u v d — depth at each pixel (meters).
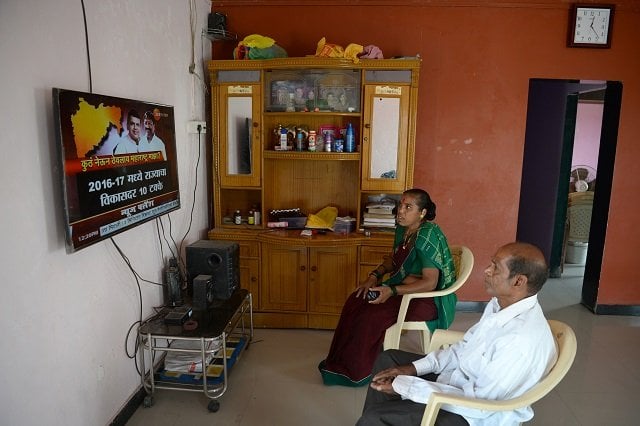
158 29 2.48
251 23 3.38
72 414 1.78
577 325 3.45
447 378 1.64
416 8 3.31
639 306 3.63
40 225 1.56
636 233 3.54
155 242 2.51
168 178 2.45
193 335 2.19
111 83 2.00
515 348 1.39
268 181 3.50
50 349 1.64
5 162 1.40
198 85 3.15
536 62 3.35
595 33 3.26
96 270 1.92
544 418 2.28
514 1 3.27
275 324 3.28
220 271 2.66
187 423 2.19
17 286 1.46
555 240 4.53
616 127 3.43
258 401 2.38
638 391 2.54
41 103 1.55
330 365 2.54
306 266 3.17
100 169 1.80
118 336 2.13
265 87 3.19
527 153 4.35
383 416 1.53
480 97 3.41
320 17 3.35
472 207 3.56
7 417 1.44
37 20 1.52
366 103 3.09
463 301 3.70
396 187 3.17
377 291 2.42
